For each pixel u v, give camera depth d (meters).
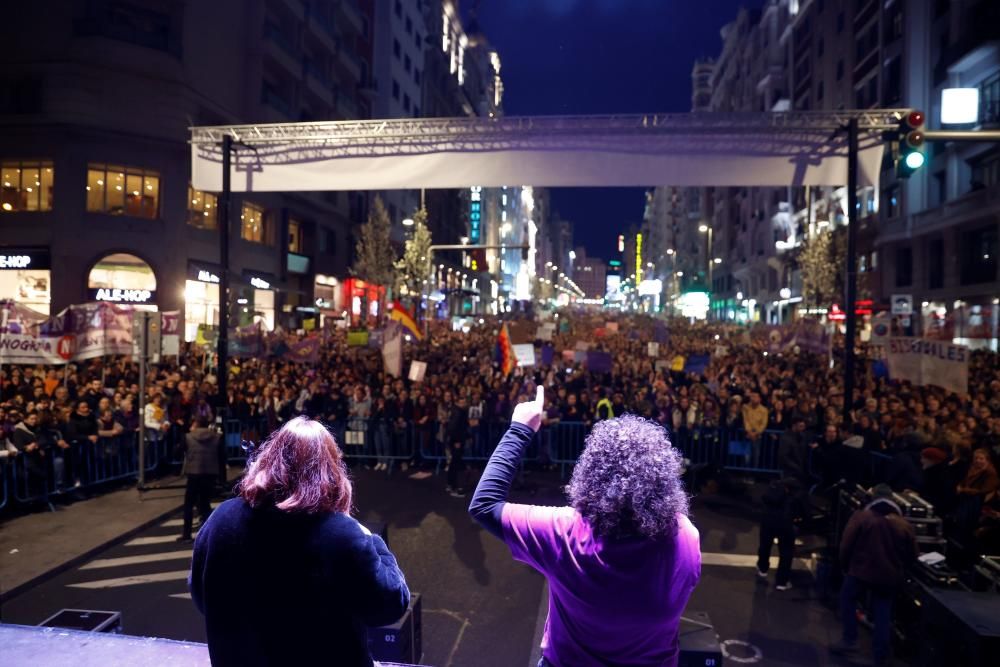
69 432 10.91
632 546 1.64
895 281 35.91
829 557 7.93
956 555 7.70
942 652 3.81
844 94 43.75
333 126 11.35
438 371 19.62
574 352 21.20
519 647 6.35
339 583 1.61
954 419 10.59
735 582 7.98
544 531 1.75
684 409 14.08
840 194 42.84
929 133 9.10
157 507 10.33
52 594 7.35
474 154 11.27
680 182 10.84
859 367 18.47
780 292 54.50
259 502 1.67
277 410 14.34
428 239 45.34
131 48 25.86
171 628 6.60
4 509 9.89
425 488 12.15
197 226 29.36
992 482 7.49
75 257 25.39
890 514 5.95
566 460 13.56
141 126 26.34
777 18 60.31
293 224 39.66
